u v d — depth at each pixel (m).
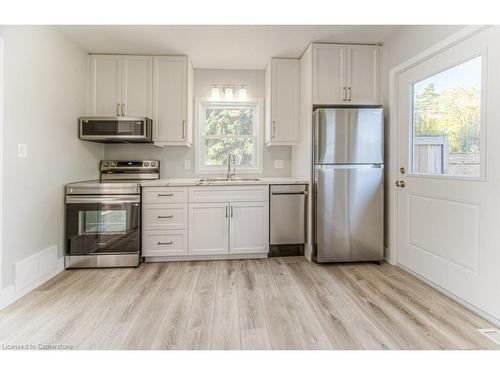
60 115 2.83
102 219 2.98
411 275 2.79
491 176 1.93
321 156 3.00
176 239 3.16
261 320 1.96
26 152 2.36
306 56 3.29
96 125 3.15
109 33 2.89
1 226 2.11
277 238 3.28
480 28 1.98
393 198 3.04
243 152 3.99
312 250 3.18
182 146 3.87
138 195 3.02
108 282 2.61
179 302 2.22
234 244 3.24
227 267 3.01
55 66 2.74
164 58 3.41
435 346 1.68
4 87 2.12
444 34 2.29
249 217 3.24
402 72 2.89
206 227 3.20
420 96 2.67
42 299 2.26
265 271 2.89
